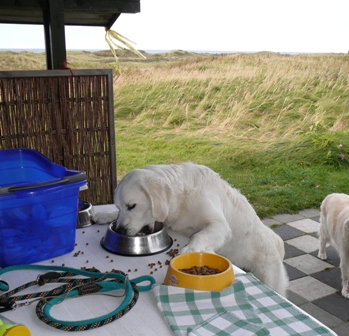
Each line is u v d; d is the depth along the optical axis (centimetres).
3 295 135
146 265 162
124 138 764
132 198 198
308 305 303
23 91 257
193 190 215
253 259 250
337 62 948
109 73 276
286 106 866
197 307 124
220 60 1001
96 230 203
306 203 518
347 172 641
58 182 159
